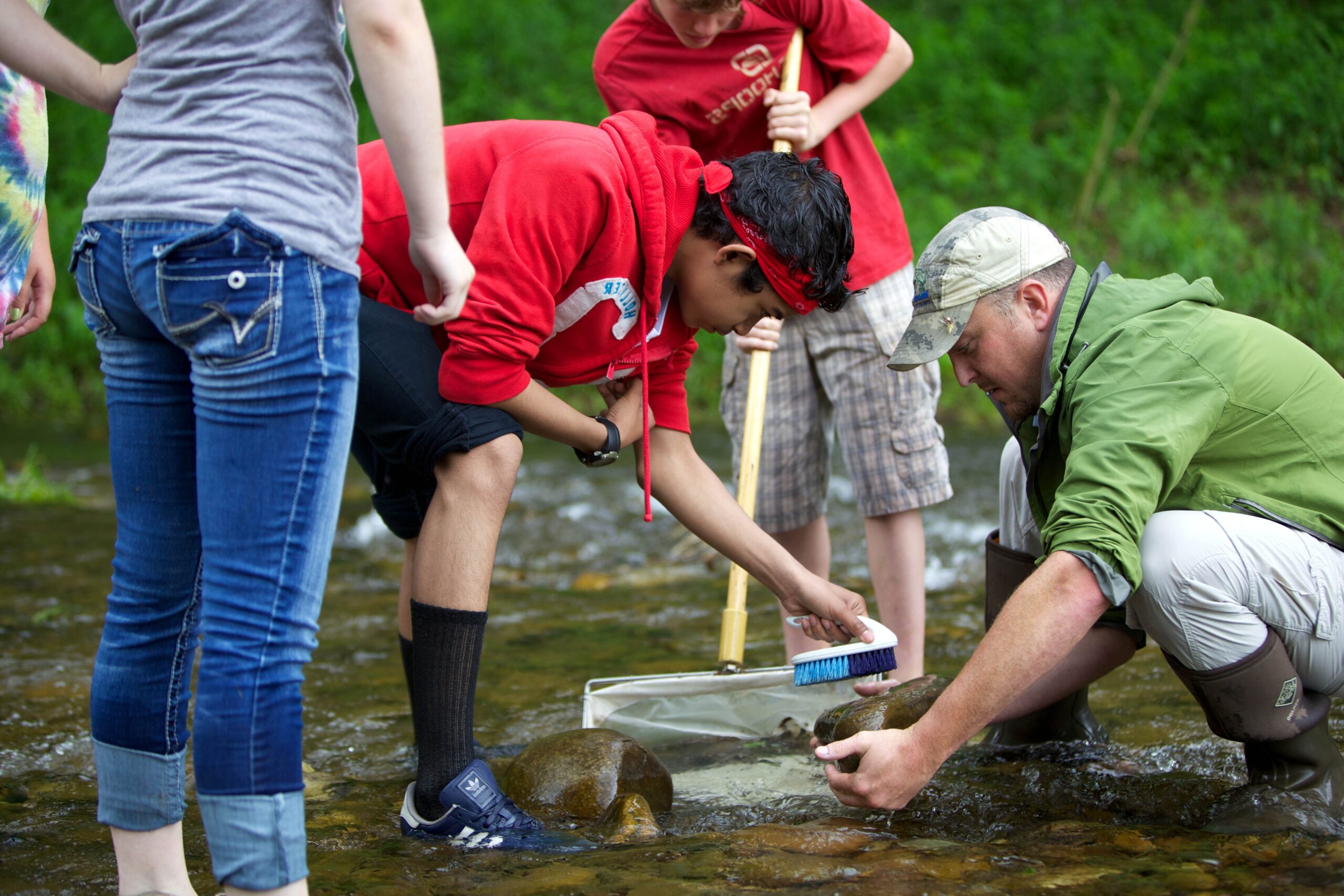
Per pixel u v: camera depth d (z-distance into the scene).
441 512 1.98
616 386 2.33
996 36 11.24
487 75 11.09
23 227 2.10
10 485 5.59
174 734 1.68
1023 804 2.11
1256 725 1.99
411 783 2.28
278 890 1.51
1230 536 1.93
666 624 3.62
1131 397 1.93
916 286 2.17
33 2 1.96
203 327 1.47
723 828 2.06
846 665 2.23
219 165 1.45
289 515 1.51
